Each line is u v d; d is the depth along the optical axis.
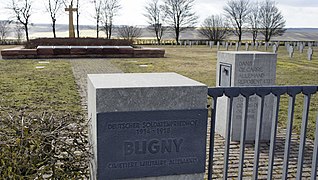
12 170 2.49
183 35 74.69
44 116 3.01
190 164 2.66
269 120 5.89
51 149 2.69
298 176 3.18
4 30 55.06
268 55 5.68
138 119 2.51
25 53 23.38
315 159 3.12
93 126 2.67
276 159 5.08
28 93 10.13
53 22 50.69
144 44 52.16
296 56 28.44
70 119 3.17
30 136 2.60
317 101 9.59
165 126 2.57
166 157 2.61
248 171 4.66
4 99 9.12
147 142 2.55
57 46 25.52
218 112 6.26
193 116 2.60
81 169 2.78
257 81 5.72
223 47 43.47
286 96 10.27
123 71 16.53
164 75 3.12
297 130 6.66
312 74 16.66
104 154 2.49
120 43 28.92
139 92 2.48
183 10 62.34
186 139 2.62
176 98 2.55
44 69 16.78
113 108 2.46
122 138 2.50
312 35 103.88
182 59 24.56
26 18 50.28
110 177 2.54
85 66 18.58
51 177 2.65
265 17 68.25
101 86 2.48
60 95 9.89
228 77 5.80
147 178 2.61
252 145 5.74
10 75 14.34
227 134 2.88
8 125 2.77
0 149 2.54
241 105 5.82
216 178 4.45
